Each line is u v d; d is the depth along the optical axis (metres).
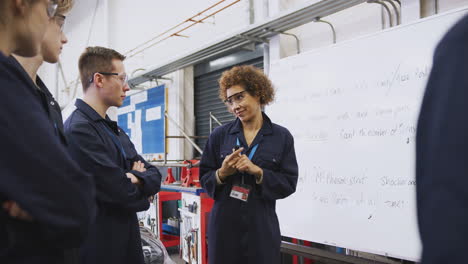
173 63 3.44
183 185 2.82
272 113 2.36
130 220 1.31
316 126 2.09
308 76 2.17
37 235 0.59
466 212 0.29
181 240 2.85
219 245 1.45
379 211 1.76
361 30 2.28
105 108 1.46
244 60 3.33
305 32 2.65
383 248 1.73
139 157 1.58
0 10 0.55
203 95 3.98
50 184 0.55
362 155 1.86
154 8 4.56
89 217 0.62
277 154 1.50
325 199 2.01
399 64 1.74
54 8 0.63
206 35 3.70
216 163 1.62
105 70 1.40
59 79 7.25
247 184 1.46
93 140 1.25
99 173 1.21
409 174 1.67
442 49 0.36
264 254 1.39
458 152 0.31
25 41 0.59
